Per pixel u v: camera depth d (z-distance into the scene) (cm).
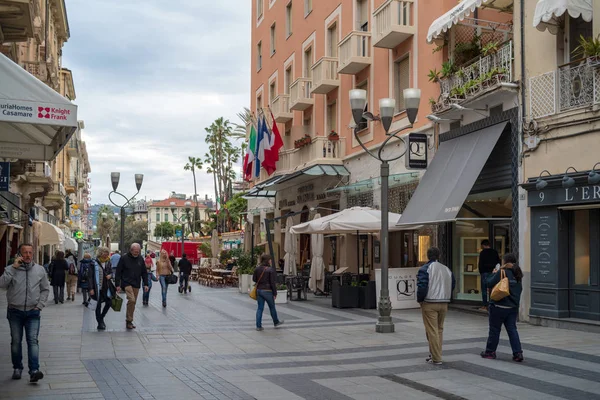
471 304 1705
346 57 2350
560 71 1327
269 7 3594
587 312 1260
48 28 3284
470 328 1291
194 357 977
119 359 954
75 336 1216
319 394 721
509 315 921
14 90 716
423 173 1877
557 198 1295
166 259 1883
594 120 1233
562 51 1348
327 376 825
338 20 2597
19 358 800
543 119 1366
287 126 3247
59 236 3200
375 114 2259
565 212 1312
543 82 1376
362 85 2408
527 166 1414
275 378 812
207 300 2116
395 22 1983
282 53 3328
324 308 1800
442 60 1816
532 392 722
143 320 1506
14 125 869
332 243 2686
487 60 1583
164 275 1877
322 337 1199
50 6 3591
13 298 789
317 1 2834
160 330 1312
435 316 905
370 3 2328
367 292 1770
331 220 1791
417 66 1966
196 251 5209
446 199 1541
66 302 2133
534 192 1362
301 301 2048
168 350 1045
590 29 1302
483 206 1702
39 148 955
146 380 793
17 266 795
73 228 7244
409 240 2034
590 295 1255
